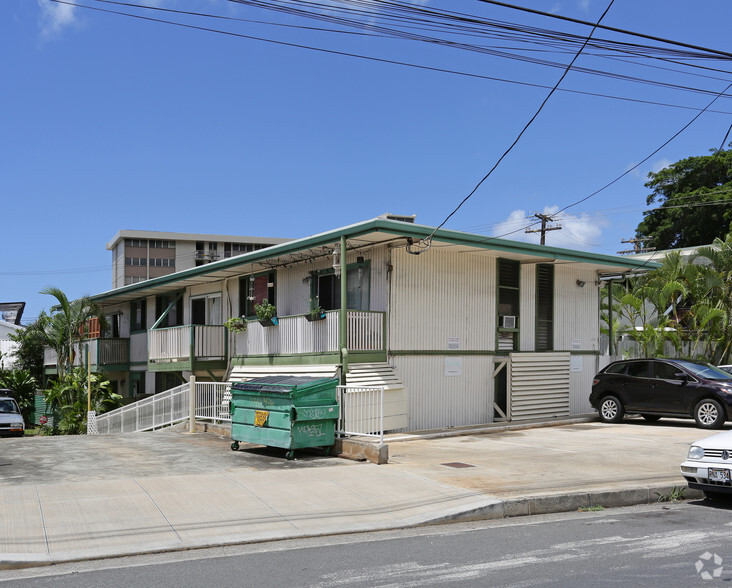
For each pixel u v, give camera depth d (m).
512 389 18.14
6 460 11.98
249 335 19.81
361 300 16.95
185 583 5.75
